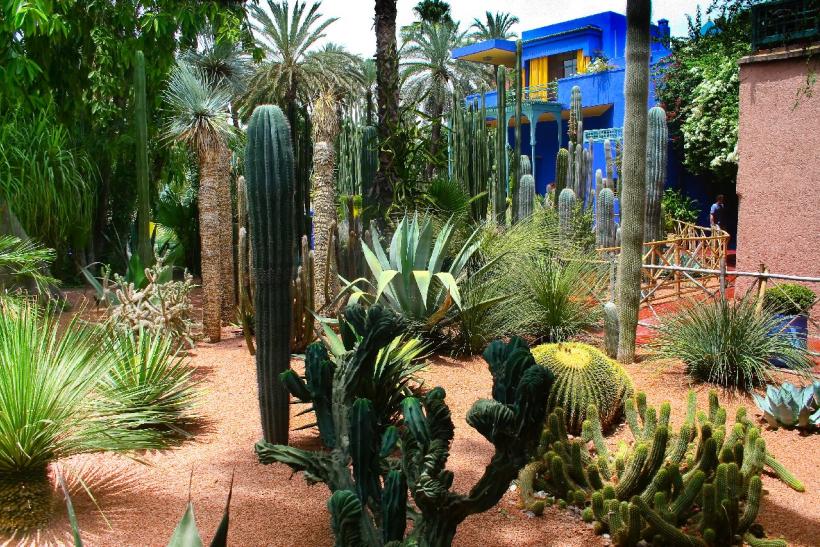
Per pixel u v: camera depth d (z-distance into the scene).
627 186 6.22
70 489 3.64
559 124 23.44
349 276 7.55
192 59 16.17
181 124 7.27
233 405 5.19
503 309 7.06
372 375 3.98
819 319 7.38
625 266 6.31
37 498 3.23
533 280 7.35
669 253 10.78
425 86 31.20
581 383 4.59
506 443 2.20
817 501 3.76
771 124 7.56
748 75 7.72
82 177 11.52
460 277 7.10
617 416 4.89
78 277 11.07
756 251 7.77
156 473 3.92
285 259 4.05
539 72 27.91
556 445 3.85
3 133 9.69
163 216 14.13
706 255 11.91
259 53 11.34
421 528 2.39
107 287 7.18
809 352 6.06
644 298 8.40
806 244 7.36
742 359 5.65
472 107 10.94
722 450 3.58
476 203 10.12
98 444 3.61
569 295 7.36
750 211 7.80
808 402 4.84
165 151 13.20
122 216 13.66
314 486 3.76
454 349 6.87
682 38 18.94
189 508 1.75
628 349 6.39
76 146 11.59
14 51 8.48
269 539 3.17
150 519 3.33
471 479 3.91
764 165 7.65
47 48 9.91
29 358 3.49
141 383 4.62
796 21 7.29
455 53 29.09
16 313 4.44
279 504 3.53
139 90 7.94
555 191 12.02
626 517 3.22
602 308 7.61
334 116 7.16
